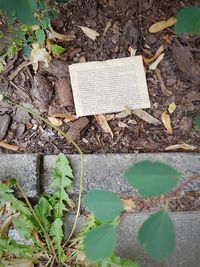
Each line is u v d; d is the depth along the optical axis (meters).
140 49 0.45
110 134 0.44
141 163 0.22
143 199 0.41
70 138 0.44
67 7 0.45
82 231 0.41
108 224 0.23
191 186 0.41
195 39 0.44
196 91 0.44
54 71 0.45
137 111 0.44
